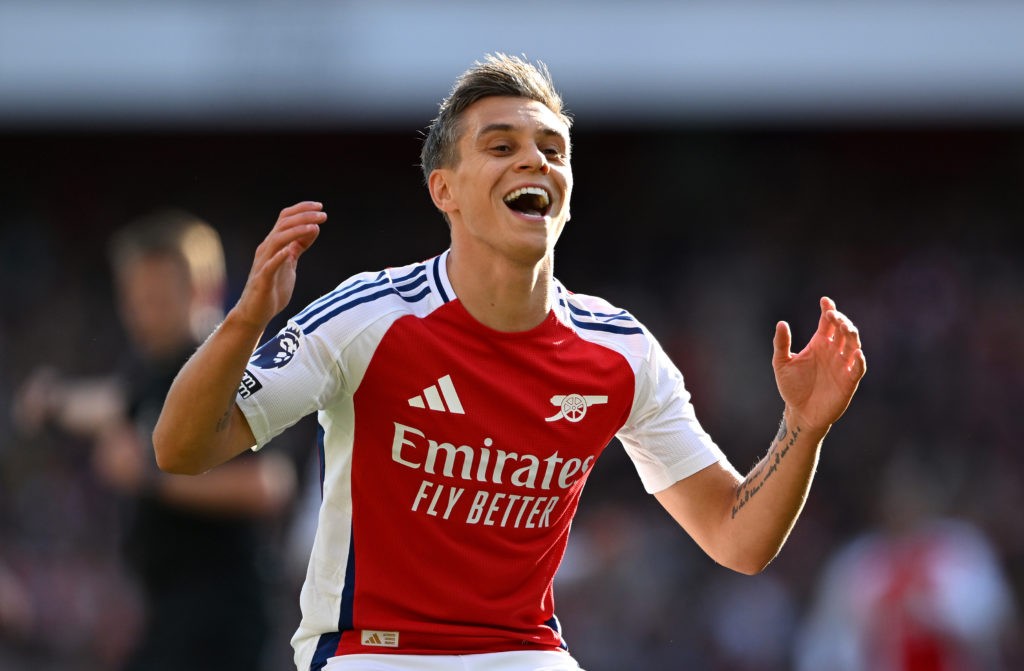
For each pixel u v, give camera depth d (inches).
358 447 454.0
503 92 457.7
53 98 1872.5
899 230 2503.7
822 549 1878.7
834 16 1956.2
